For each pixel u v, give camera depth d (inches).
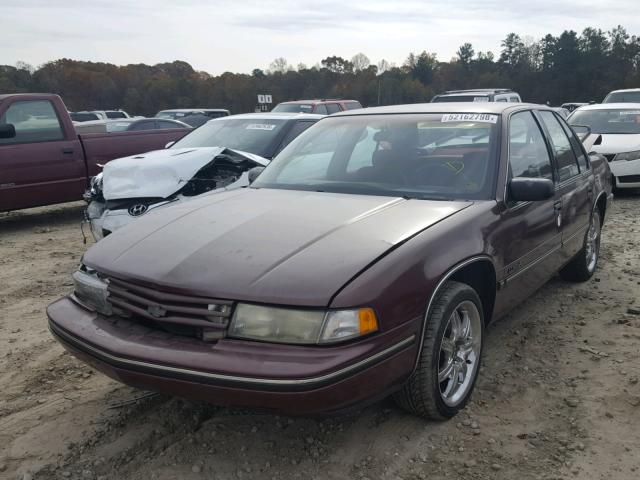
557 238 176.1
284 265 108.3
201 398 102.9
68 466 116.3
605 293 210.4
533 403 137.6
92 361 114.3
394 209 134.7
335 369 98.2
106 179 230.4
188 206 147.4
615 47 3814.0
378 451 119.3
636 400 137.9
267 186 165.6
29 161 329.7
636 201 399.2
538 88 3806.6
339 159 167.9
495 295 140.1
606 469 113.7
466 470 113.9
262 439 123.5
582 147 215.5
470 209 136.3
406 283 110.1
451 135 160.2
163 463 116.4
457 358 131.2
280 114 320.5
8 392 146.6
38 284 233.6
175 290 108.1
